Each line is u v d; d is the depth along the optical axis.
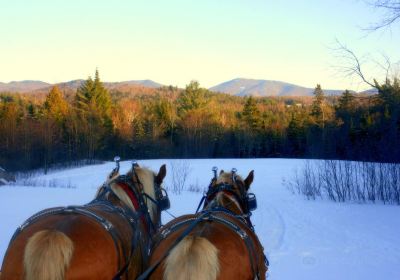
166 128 75.38
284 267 9.31
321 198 21.20
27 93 153.88
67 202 18.81
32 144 55.50
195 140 72.31
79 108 73.69
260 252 4.55
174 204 18.62
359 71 17.06
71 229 3.93
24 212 15.48
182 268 3.44
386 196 19.52
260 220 15.49
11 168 50.75
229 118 84.38
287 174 35.62
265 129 75.44
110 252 4.09
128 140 70.81
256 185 28.66
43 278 3.52
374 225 14.02
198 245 3.52
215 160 53.78
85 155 61.94
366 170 20.59
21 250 3.83
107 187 5.50
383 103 18.86
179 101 86.62
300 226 14.18
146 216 5.66
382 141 21.95
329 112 66.75
